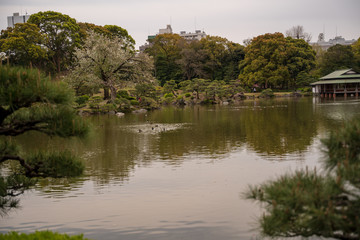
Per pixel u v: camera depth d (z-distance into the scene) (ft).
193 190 33.86
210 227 25.12
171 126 89.76
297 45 271.90
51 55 212.02
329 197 13.23
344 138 14.39
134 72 155.12
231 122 94.12
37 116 17.87
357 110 116.57
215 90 198.59
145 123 99.55
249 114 116.16
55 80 17.58
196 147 57.67
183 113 132.77
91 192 34.12
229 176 38.52
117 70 153.79
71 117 17.71
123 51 150.41
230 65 288.92
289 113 114.01
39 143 64.75
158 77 289.33
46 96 16.44
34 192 34.40
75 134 17.67
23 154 21.17
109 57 146.41
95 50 145.69
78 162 20.36
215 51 287.89
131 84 158.71
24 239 15.76
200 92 215.92
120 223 26.37
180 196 32.19
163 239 23.40
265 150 52.75
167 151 54.90
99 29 237.25
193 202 30.42
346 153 13.94
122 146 60.70
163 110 156.25
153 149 57.11
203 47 295.89
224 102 196.95
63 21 220.02
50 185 36.78
